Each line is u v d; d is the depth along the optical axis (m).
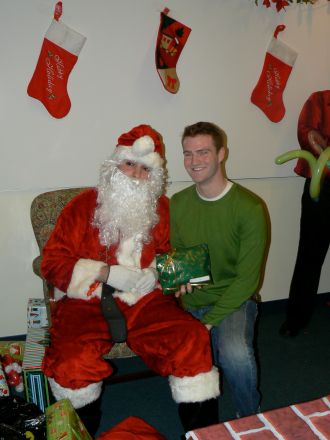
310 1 2.48
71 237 1.71
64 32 2.08
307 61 2.60
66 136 2.24
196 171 1.61
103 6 2.16
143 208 1.73
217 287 1.72
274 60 2.49
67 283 1.63
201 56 2.38
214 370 1.52
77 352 1.47
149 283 1.64
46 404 1.77
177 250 1.69
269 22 2.46
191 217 1.73
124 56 2.25
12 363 1.97
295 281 2.47
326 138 2.40
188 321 1.58
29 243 2.32
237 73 2.47
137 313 1.65
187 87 2.40
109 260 1.72
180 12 2.29
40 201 1.94
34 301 2.13
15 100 2.13
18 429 1.41
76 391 1.46
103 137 2.31
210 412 1.50
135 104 2.32
